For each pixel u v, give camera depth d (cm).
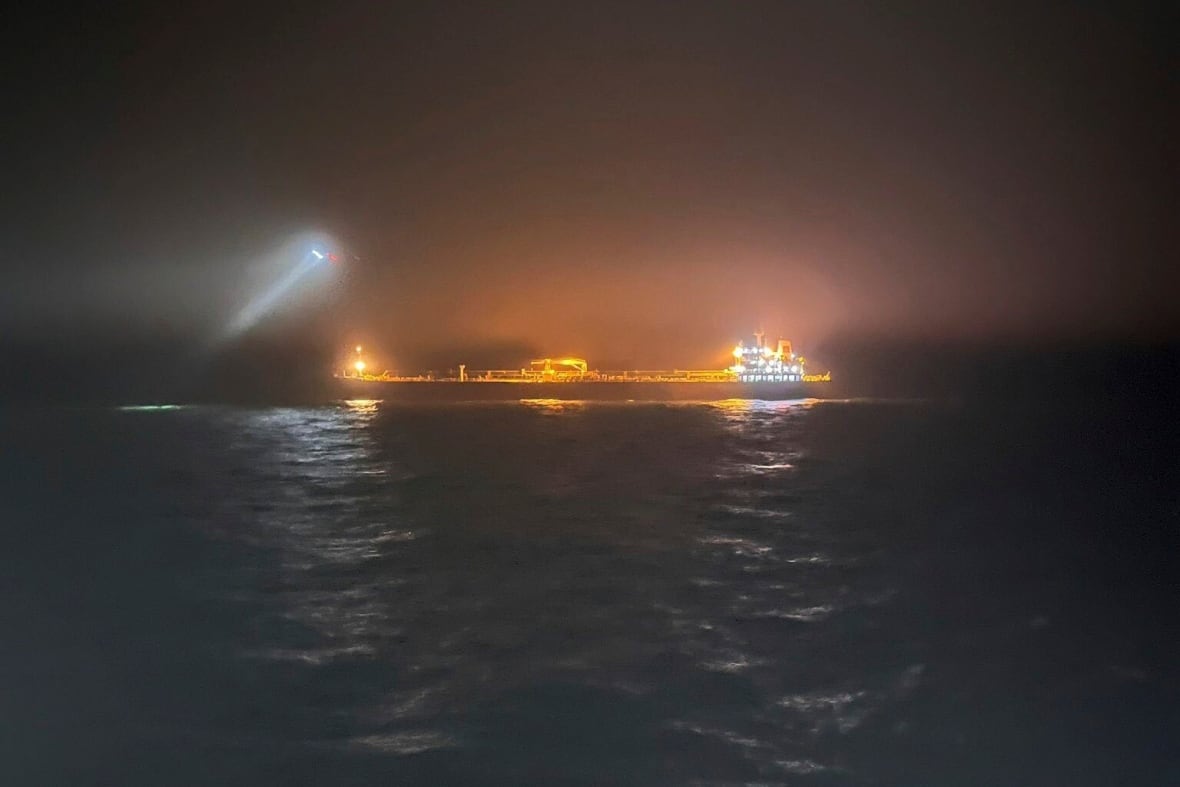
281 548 2569
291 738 1401
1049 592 2114
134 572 2312
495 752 1357
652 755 1348
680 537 2700
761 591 2136
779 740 1388
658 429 5791
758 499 3325
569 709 1495
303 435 5456
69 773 1292
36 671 1648
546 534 2739
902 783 1278
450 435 5456
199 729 1430
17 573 2297
